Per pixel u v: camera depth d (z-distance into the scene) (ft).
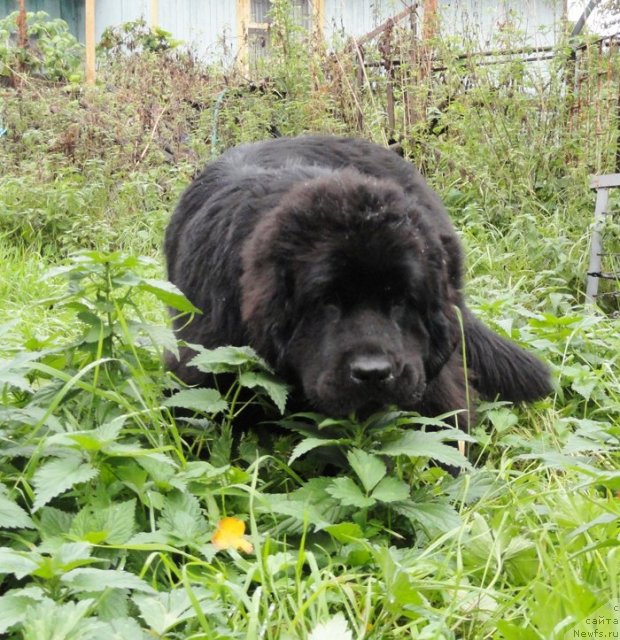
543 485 4.30
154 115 11.84
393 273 4.17
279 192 4.80
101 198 10.82
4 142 12.10
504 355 5.54
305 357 4.30
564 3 13.32
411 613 2.98
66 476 3.29
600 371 5.74
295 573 3.17
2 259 8.91
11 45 17.87
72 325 6.48
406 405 4.30
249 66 14.06
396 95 11.11
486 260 8.74
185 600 2.78
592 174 9.81
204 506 3.78
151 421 4.14
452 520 3.54
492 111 10.32
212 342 4.77
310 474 4.39
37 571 2.67
